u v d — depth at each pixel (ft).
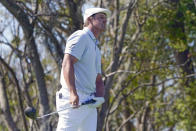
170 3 175.01
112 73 145.07
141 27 169.17
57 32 143.74
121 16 185.26
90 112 67.05
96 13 68.44
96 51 69.10
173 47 178.50
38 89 143.64
